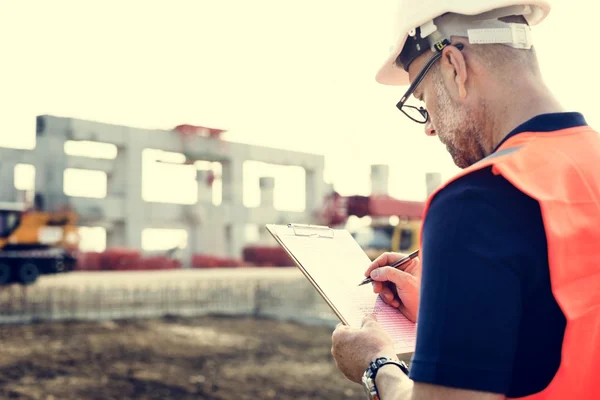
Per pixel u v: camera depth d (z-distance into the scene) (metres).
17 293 18.31
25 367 10.10
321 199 40.28
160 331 14.64
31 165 30.03
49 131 29.92
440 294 1.11
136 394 8.88
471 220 1.13
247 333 14.98
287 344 13.62
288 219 39.59
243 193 37.84
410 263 1.81
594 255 1.15
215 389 9.38
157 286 20.56
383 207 29.69
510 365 1.09
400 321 1.69
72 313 16.12
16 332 13.46
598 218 1.17
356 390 9.62
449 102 1.40
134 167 33.03
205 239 36.31
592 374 1.15
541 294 1.12
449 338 1.08
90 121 31.41
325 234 1.91
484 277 1.09
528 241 1.11
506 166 1.16
